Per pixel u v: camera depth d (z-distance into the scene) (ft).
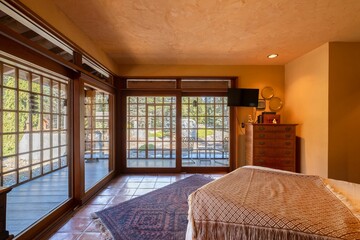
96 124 15.55
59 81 13.47
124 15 6.97
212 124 15.12
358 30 8.09
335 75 9.21
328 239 3.29
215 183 5.65
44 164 12.51
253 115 13.10
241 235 3.97
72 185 8.24
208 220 4.36
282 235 3.60
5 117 9.87
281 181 5.78
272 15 6.94
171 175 12.85
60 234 6.33
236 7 6.44
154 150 14.52
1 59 6.62
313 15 6.91
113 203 8.58
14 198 8.89
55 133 13.38
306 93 10.93
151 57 11.71
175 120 13.92
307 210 4.00
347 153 9.23
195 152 15.20
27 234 5.77
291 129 11.18
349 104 9.21
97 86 10.23
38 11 5.55
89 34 8.48
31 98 11.49
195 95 13.65
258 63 12.88
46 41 6.55
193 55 11.35
